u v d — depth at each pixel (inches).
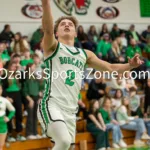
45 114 214.5
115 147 604.4
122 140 616.7
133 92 672.4
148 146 620.4
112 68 245.1
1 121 444.5
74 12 872.9
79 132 602.9
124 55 809.5
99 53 767.1
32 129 542.6
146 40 903.1
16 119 525.0
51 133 209.8
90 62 241.1
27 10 813.9
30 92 541.3
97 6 899.4
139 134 641.6
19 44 676.7
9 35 713.0
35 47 725.9
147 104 682.2
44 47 220.8
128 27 926.4
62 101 217.8
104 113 600.7
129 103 661.9
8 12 799.7
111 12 910.4
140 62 240.2
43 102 219.6
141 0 942.4
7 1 800.3
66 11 863.1
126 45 853.8
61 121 210.1
